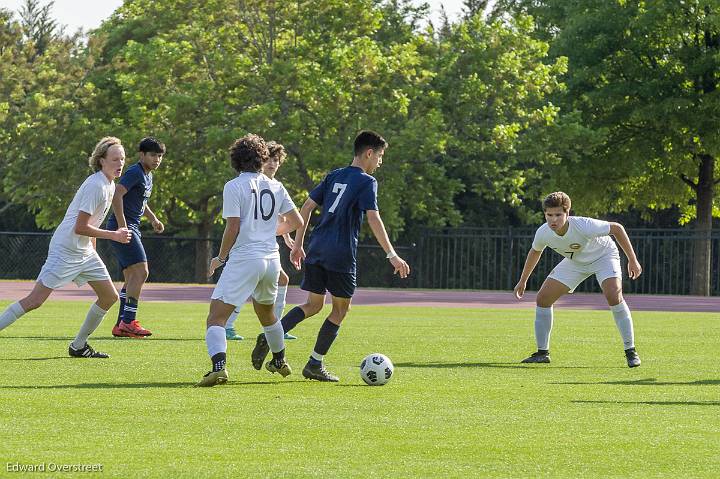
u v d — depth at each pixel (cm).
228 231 2744
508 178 11988
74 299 7544
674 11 11988
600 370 3334
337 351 3878
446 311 7031
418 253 12431
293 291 9875
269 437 1983
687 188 13738
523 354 3872
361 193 2912
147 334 4353
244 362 3391
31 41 13012
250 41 11956
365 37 11556
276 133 11044
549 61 12988
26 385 2681
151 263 13450
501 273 12162
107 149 3284
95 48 12638
